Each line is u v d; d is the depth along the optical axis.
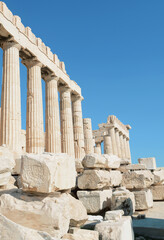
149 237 6.76
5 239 2.89
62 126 19.80
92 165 9.57
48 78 18.20
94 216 8.20
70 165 6.07
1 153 6.93
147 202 10.73
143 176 12.05
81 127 22.41
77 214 6.08
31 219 4.55
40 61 16.08
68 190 6.27
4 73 13.38
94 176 9.30
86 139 26.38
